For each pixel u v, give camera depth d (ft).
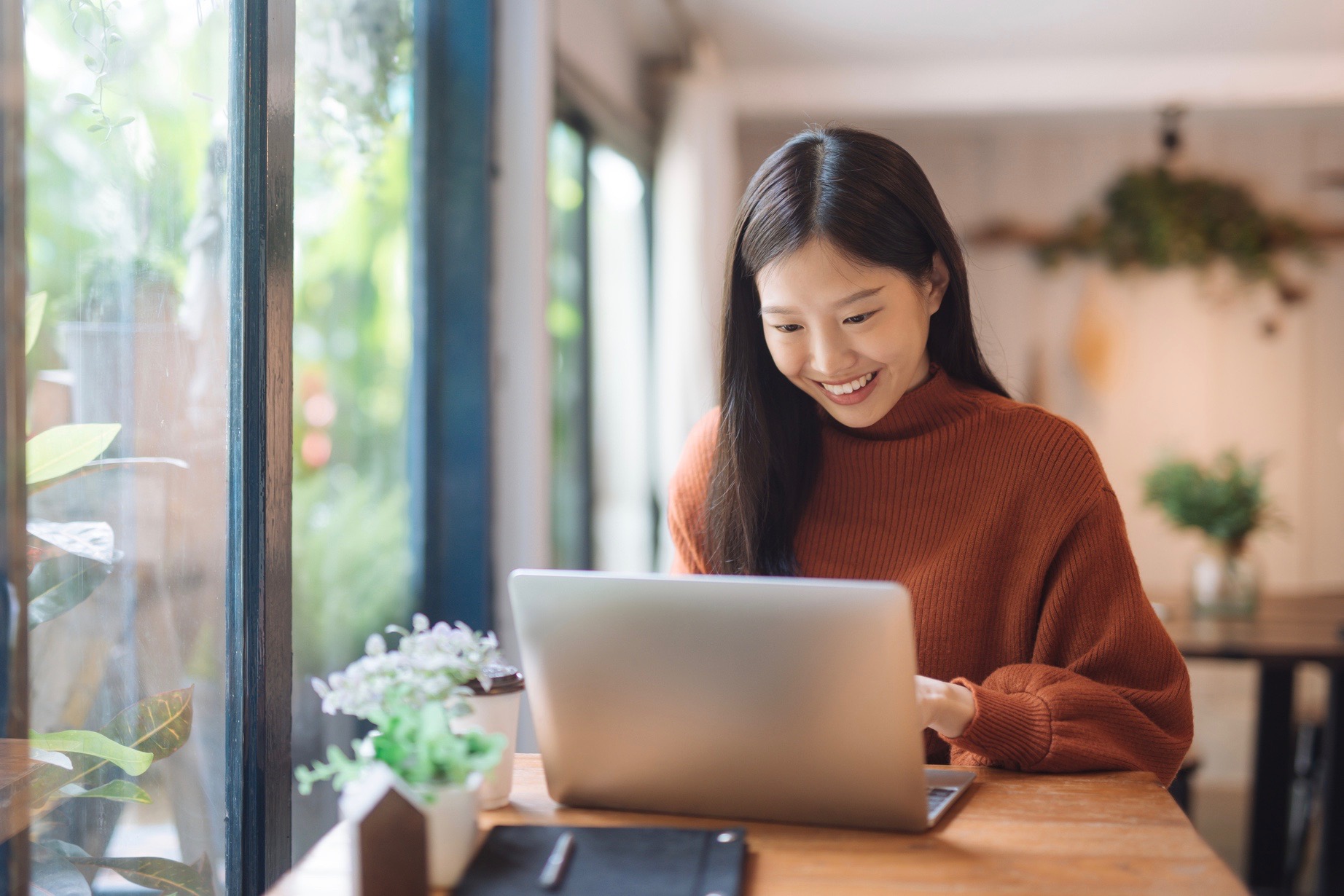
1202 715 16.14
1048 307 17.24
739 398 4.48
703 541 4.79
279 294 4.55
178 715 4.02
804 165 4.07
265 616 4.42
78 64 3.43
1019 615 4.24
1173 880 2.81
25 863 3.22
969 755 3.89
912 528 4.46
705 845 2.99
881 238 3.96
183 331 4.03
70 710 3.43
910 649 2.94
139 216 3.77
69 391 3.41
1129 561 4.14
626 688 3.20
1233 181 16.84
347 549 6.39
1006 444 4.33
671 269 13.35
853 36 13.82
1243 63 14.76
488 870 2.87
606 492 12.52
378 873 2.60
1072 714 3.67
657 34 13.10
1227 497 10.84
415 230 7.35
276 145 4.52
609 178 12.57
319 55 5.75
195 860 4.13
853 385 4.18
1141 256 16.96
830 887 2.79
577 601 3.18
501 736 3.06
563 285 10.91
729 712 3.12
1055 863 2.92
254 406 4.40
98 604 3.56
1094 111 15.78
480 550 7.80
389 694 2.99
